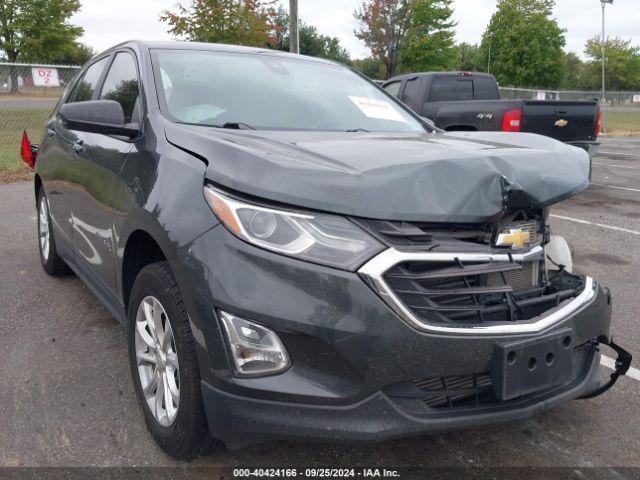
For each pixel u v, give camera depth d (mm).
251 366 2256
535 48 48688
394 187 2271
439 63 34969
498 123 9844
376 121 3787
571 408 3283
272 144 2715
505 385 2289
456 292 2297
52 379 3451
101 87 4164
